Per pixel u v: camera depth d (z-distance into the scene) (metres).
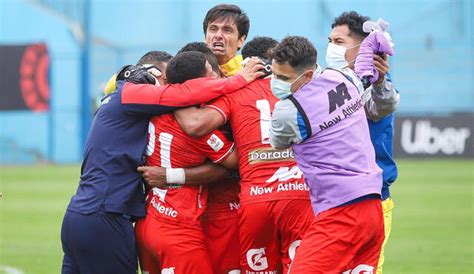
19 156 66.88
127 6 73.12
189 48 16.30
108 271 15.39
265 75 15.80
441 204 39.75
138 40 73.25
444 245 29.17
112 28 73.31
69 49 72.38
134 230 15.66
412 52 71.31
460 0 71.62
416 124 61.97
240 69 16.58
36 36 72.88
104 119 15.64
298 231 15.32
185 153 15.45
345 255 14.35
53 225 34.22
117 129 15.54
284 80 14.52
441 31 72.06
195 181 15.54
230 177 16.11
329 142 14.47
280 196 15.28
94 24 73.25
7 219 35.81
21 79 61.25
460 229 32.72
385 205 16.55
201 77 15.54
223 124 15.70
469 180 49.41
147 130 15.72
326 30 71.19
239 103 15.56
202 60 15.59
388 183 16.56
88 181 15.47
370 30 15.40
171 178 15.40
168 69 15.66
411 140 62.06
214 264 16.19
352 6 72.12
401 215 36.38
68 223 15.38
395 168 16.67
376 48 15.20
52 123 65.25
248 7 71.94
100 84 69.31
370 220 14.42
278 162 15.40
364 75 15.02
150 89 15.46
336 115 14.49
